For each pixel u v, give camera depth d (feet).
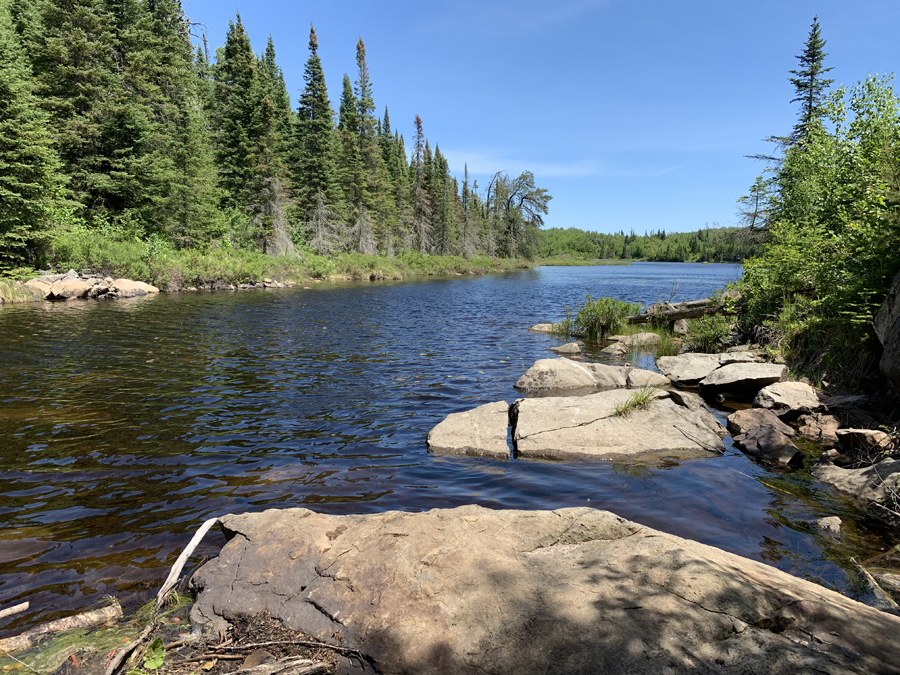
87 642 8.90
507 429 21.68
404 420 23.35
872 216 27.17
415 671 7.61
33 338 39.88
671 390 26.17
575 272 223.51
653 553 10.18
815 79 73.36
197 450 19.02
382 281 146.00
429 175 238.27
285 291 96.68
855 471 16.74
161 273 86.69
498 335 49.26
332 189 157.48
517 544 10.82
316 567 10.18
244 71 124.47
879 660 7.43
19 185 67.05
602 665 7.31
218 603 9.68
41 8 90.79
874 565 12.07
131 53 98.27
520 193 247.09
